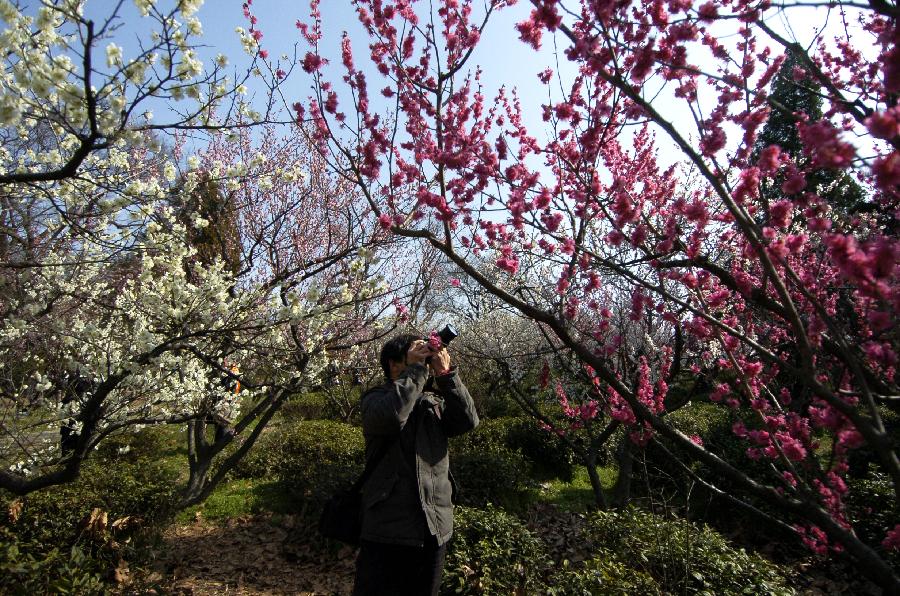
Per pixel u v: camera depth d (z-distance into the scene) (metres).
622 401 2.56
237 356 4.81
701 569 3.54
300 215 6.57
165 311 3.58
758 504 5.25
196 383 4.31
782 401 2.42
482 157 2.11
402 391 2.33
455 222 2.47
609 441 7.39
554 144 2.42
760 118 1.64
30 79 1.97
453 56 2.47
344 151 2.15
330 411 10.38
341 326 5.48
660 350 4.82
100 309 4.25
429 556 2.32
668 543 3.60
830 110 2.12
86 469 5.31
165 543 4.87
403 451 2.39
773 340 3.27
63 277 3.57
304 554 4.90
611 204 2.09
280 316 3.41
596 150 2.09
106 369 3.66
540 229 1.98
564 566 3.61
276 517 5.71
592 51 1.59
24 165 3.00
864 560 1.32
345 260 5.09
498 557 3.75
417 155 2.42
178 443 8.26
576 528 4.80
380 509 2.30
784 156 1.87
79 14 1.97
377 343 8.02
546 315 1.73
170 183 3.79
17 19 1.96
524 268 4.21
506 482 5.95
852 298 2.62
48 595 2.74
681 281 2.01
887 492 4.98
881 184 1.06
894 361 1.39
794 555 4.94
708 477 5.68
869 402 1.23
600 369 1.68
